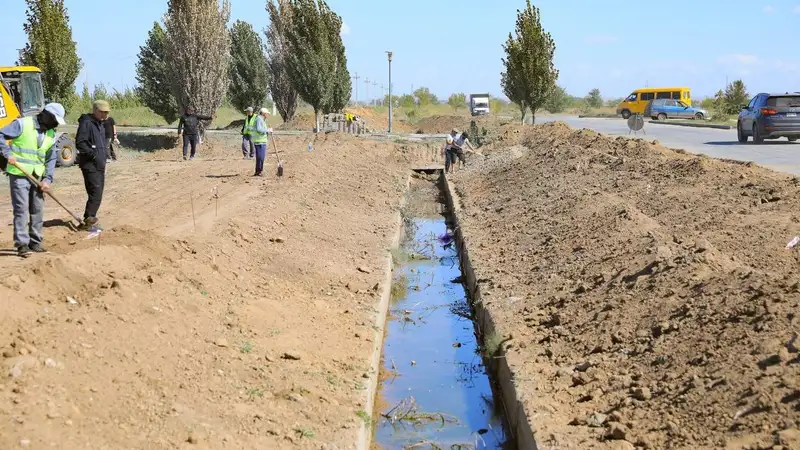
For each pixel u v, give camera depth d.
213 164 22.98
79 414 5.56
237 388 6.95
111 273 8.20
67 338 6.56
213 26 32.69
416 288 13.57
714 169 14.15
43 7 35.12
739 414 5.75
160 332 7.42
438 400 8.80
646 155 18.00
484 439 7.84
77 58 36.44
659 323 7.82
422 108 86.25
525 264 12.30
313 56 36.25
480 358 10.15
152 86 43.00
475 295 11.97
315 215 15.39
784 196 11.38
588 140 22.52
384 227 16.33
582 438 6.33
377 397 8.80
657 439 5.96
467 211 18.66
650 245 10.09
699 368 6.66
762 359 6.26
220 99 33.53
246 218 13.06
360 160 26.28
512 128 33.53
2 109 19.36
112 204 14.77
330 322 9.73
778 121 26.36
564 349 8.44
